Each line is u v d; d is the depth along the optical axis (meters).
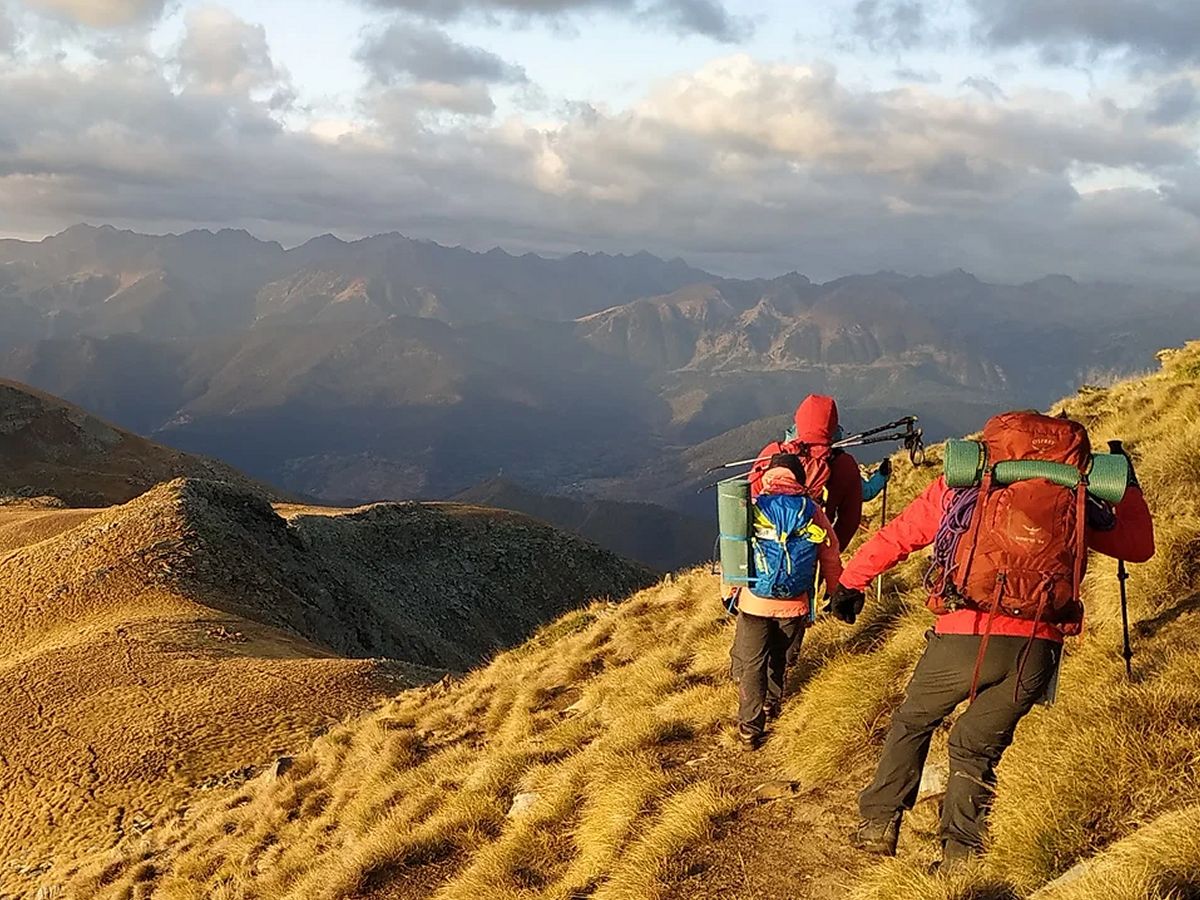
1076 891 4.54
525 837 9.23
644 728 9.64
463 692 17.39
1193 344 18.78
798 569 7.94
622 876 7.43
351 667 43.22
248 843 15.96
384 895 10.11
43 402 174.75
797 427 8.48
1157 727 5.62
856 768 7.57
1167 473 9.60
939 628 5.57
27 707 42.97
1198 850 4.38
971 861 5.37
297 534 92.06
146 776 33.50
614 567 142.75
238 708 38.41
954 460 5.38
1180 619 6.92
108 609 62.78
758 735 8.50
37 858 29.75
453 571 123.19
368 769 14.93
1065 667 6.84
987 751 5.46
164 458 182.38
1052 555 5.07
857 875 6.21
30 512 106.81
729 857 7.10
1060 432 5.32
